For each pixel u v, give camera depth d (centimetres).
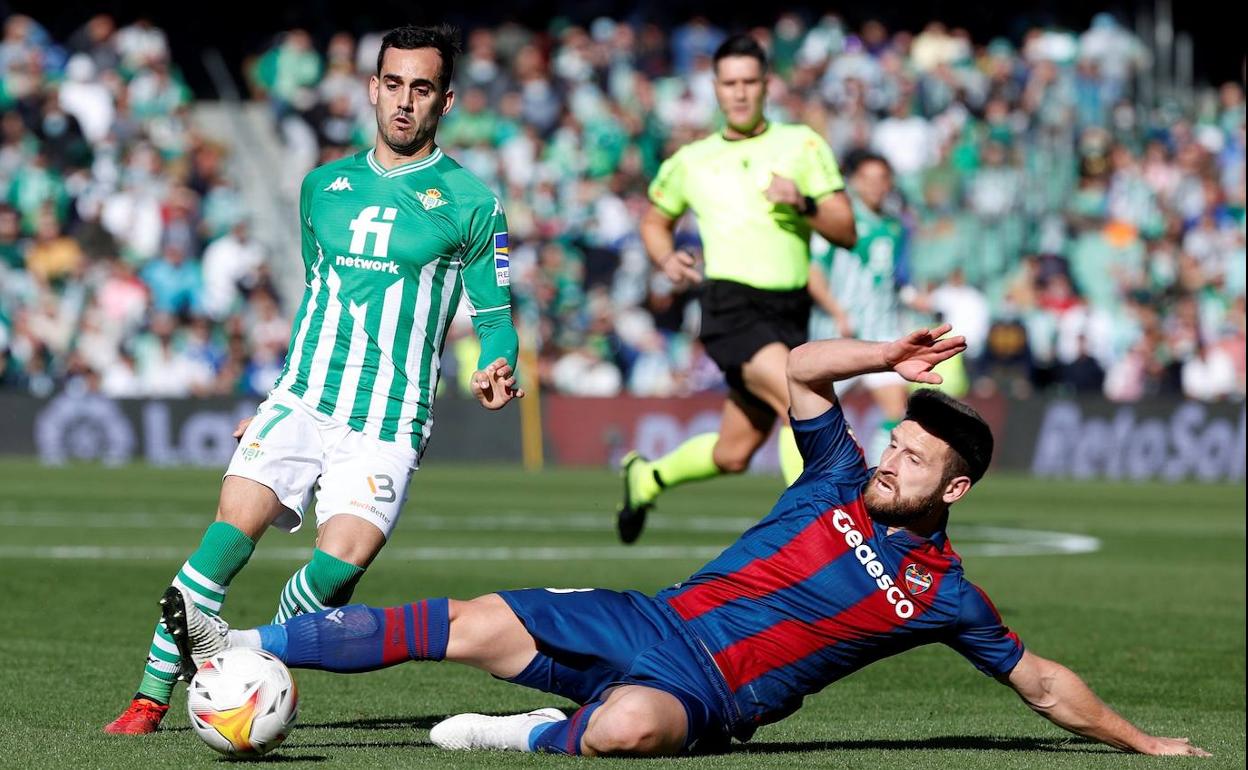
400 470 1962
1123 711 2316
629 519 3609
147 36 9612
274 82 10019
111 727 1908
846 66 10150
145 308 8331
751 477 8044
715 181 3158
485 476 7281
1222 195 9812
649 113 9838
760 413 3303
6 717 1998
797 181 3119
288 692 1684
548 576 3766
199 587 1897
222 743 1669
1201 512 5931
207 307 8475
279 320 8338
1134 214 9538
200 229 8762
